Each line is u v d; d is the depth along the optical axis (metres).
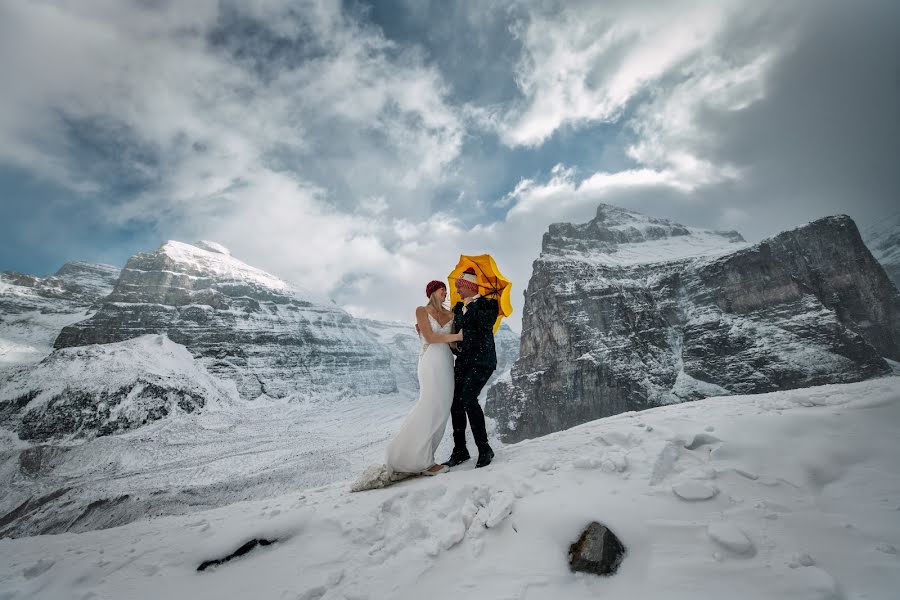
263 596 2.89
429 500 3.94
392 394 184.00
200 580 3.16
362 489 4.66
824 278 119.44
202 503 55.53
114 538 4.13
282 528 3.65
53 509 54.03
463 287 5.06
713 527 2.64
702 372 106.88
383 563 3.09
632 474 3.47
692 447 3.83
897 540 2.27
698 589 2.27
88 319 138.75
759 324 111.19
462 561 2.96
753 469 3.27
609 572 2.55
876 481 2.83
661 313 127.88
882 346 111.00
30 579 3.49
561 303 127.25
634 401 104.31
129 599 2.98
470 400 4.72
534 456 4.39
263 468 69.44
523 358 132.62
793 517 2.67
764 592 2.14
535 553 2.86
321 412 126.06
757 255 121.38
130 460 73.75
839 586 2.08
